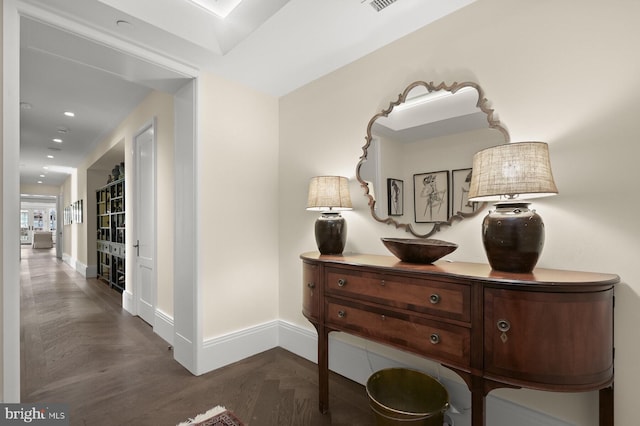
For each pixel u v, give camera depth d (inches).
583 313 41.1
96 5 63.4
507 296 43.7
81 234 272.1
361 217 85.9
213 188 94.7
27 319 139.0
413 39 75.4
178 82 93.7
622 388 48.6
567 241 53.8
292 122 108.7
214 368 92.1
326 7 66.2
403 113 76.1
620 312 48.8
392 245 63.2
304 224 103.5
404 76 77.0
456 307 48.9
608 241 49.9
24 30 65.8
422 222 72.1
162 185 119.6
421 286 53.4
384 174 79.7
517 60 59.5
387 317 58.2
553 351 41.0
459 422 65.9
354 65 88.5
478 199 57.3
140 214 141.9
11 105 58.0
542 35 56.8
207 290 92.3
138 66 83.5
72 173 320.2
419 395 69.0
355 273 63.9
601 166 50.8
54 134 191.9
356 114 87.9
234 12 79.0
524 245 47.4
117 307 159.2
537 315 41.7
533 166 47.2
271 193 111.8
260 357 101.1
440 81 70.3
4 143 57.2
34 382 83.6
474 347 46.7
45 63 107.7
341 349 88.4
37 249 540.1
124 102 142.9
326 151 96.3
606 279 43.8
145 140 137.3
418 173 73.0
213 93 95.3
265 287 108.7
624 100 48.9
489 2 63.3
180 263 96.8
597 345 41.6
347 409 71.9
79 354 101.9
